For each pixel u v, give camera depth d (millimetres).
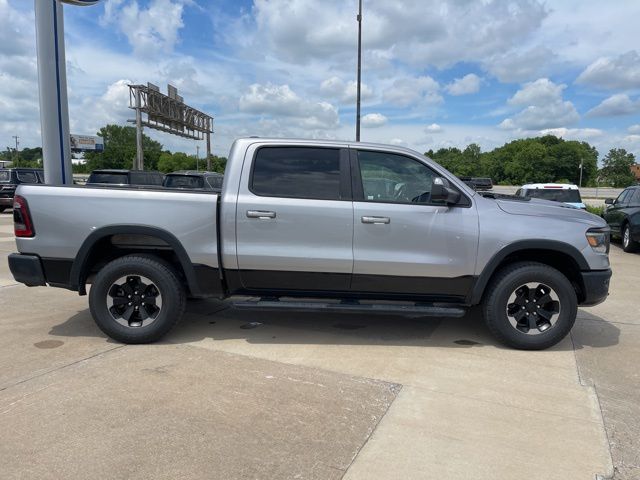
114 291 4758
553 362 4484
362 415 3422
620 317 6016
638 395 3816
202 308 6152
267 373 4121
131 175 15328
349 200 4695
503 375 4168
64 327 5336
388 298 4848
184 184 14477
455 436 3172
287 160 4777
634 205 11664
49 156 7277
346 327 5461
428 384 3959
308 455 2930
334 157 4781
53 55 7148
